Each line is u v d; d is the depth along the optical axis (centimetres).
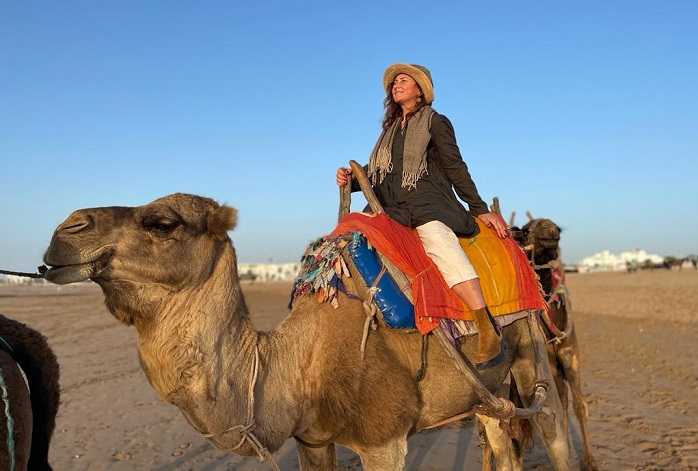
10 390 336
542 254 615
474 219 465
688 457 714
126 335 1920
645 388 1120
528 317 475
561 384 676
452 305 418
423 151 441
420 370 402
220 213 361
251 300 4316
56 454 723
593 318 2538
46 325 2219
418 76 455
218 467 691
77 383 1138
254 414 360
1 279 9975
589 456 675
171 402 351
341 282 407
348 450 762
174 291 348
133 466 687
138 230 343
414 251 420
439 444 770
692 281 5681
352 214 439
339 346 384
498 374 454
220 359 353
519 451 548
